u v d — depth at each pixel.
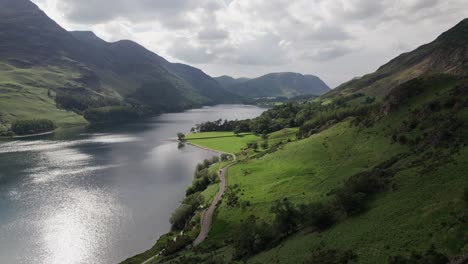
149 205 126.31
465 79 113.44
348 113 194.00
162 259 82.50
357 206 63.53
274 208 79.94
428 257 40.66
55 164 190.50
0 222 110.56
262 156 160.75
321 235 61.88
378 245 48.34
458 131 76.56
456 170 58.72
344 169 104.19
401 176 67.62
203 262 71.00
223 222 97.50
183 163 196.62
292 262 55.62
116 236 101.69
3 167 182.75
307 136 184.38
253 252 70.88
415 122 101.94
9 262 87.50
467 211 45.25
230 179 136.00
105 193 139.88
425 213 50.28
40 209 121.50
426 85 121.88
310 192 96.19
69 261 88.25
